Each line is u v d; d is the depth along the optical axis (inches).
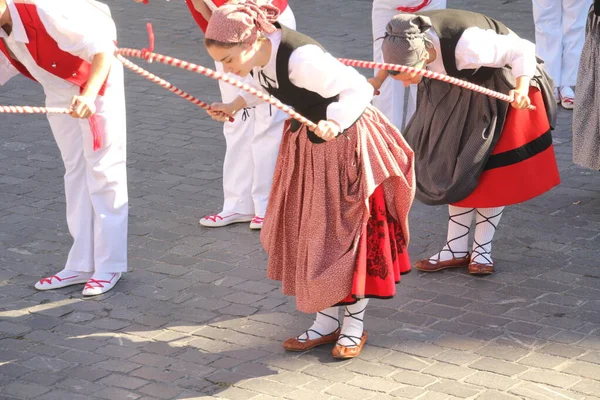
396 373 310.3
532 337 330.0
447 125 356.5
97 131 359.6
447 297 362.3
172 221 446.6
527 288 366.6
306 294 307.4
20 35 330.6
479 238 378.0
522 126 355.3
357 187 300.4
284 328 344.2
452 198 356.8
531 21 804.0
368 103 291.1
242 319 351.9
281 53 282.8
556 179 368.2
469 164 350.9
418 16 324.5
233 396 299.7
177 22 848.3
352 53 726.5
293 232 315.9
